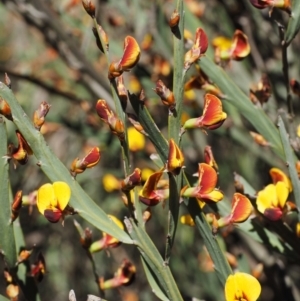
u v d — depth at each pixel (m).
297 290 0.80
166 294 0.58
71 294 0.56
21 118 0.56
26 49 1.20
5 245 0.58
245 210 0.58
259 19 0.81
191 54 0.57
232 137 0.79
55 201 0.56
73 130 0.92
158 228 1.21
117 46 0.83
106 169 1.09
